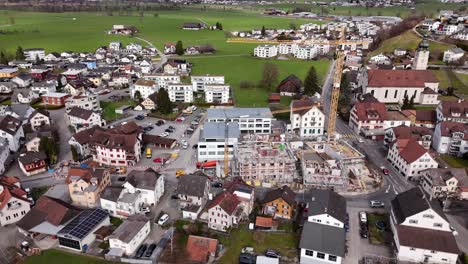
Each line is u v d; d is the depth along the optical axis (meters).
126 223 87.06
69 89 196.75
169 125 157.12
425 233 81.25
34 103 182.12
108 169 109.62
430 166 110.38
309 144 133.25
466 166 118.50
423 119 148.88
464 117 141.38
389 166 121.88
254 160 111.94
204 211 95.19
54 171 118.25
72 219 90.00
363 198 103.12
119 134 124.06
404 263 79.12
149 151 127.81
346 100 175.75
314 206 89.25
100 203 99.25
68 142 139.62
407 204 87.31
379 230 89.62
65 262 79.62
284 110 165.12
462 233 88.56
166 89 189.38
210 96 183.88
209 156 125.00
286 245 84.75
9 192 93.38
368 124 147.12
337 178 107.31
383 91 182.88
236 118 144.25
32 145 129.75
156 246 84.00
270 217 92.00
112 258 80.44
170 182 112.06
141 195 98.75
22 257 81.19
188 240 82.88
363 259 80.25
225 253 82.19
